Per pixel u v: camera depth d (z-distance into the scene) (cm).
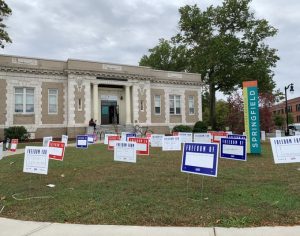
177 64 5547
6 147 2106
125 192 713
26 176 949
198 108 3975
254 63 4131
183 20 4522
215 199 638
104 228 501
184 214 548
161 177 882
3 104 2800
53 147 1043
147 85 3534
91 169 1041
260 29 4200
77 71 3075
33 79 2941
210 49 4172
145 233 476
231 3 4259
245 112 1456
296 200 617
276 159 759
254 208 570
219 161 1201
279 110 10288
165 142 1574
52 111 3017
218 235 459
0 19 2581
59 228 506
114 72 3294
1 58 2806
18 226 521
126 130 3300
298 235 453
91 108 3244
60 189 762
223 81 4375
